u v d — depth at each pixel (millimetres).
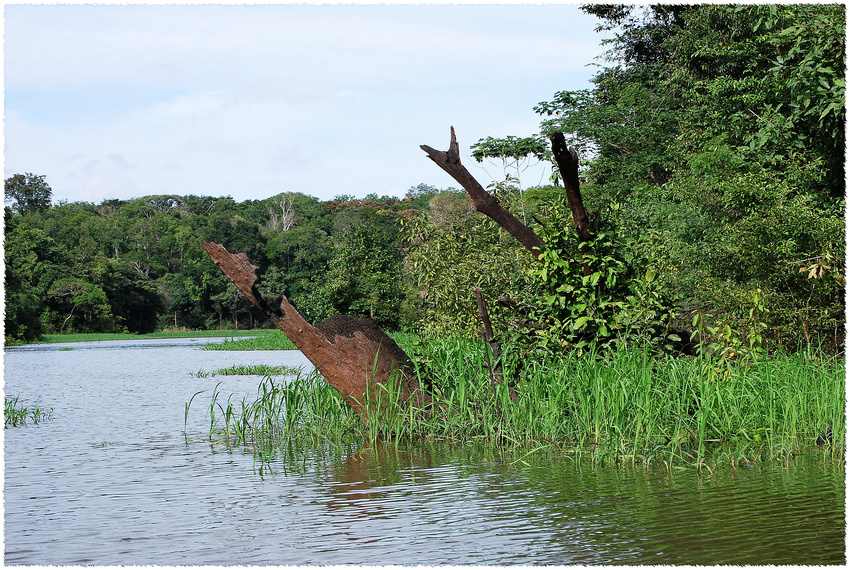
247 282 10453
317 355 10758
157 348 54344
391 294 48438
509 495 7355
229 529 6539
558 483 7789
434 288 14477
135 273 101562
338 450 10070
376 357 10742
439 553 5758
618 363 10172
